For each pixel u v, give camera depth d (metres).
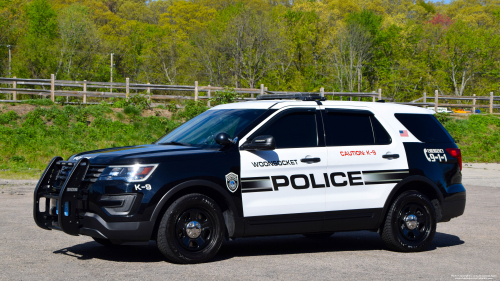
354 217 6.27
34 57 52.91
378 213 6.39
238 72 61.16
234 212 5.70
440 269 5.57
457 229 8.44
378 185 6.40
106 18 88.00
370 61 69.94
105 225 5.25
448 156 6.94
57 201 5.57
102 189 5.30
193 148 5.86
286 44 63.72
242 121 6.11
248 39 60.06
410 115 6.93
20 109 22.16
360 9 96.50
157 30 69.62
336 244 7.11
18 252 6.00
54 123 21.42
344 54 65.69
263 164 5.85
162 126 22.97
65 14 56.91
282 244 7.05
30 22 58.72
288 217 5.94
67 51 54.62
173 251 5.39
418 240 6.61
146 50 66.62
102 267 5.33
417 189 6.86
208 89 26.72
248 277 4.98
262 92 27.48
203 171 5.56
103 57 58.59
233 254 6.21
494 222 9.13
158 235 5.39
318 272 5.28
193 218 5.52
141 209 5.27
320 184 6.10
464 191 7.06
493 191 14.09
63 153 19.58
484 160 26.36
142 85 26.08
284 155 5.96
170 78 65.44
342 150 6.26
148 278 4.87
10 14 62.00
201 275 5.02
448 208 6.86
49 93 24.69
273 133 6.03
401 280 5.02
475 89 71.88
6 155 18.70
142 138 21.80
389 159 6.49
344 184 6.22
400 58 69.75
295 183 5.98
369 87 69.56
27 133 20.08
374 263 5.82
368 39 67.75
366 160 6.35
